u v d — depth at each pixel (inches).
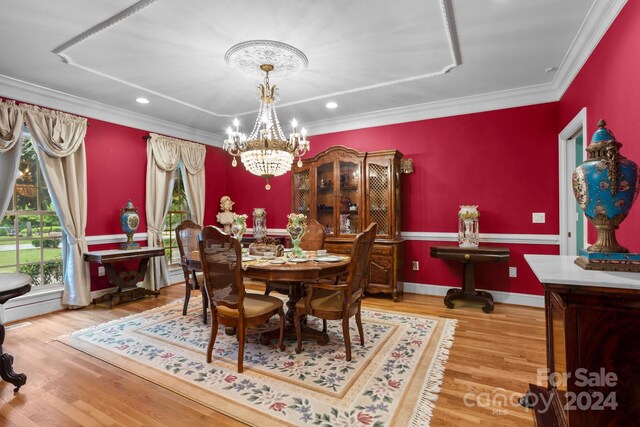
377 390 79.0
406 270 175.0
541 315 135.0
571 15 91.1
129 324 126.3
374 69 124.9
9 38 101.0
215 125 200.7
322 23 94.3
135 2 84.4
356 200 170.9
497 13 90.1
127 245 162.1
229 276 89.2
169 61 116.7
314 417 69.0
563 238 138.1
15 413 70.9
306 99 157.9
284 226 213.2
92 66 120.3
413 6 87.0
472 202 159.0
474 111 158.2
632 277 48.7
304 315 117.6
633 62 73.4
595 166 54.4
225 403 74.4
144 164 182.2
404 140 174.9
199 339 111.6
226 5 85.7
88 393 78.6
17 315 132.1
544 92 143.6
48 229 149.7
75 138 147.8
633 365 46.6
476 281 158.6
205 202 218.2
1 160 128.8
